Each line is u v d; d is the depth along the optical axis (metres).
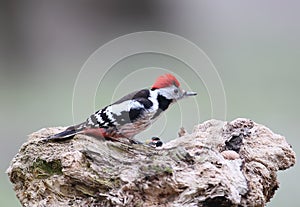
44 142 6.03
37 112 11.98
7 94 13.09
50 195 5.66
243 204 5.48
